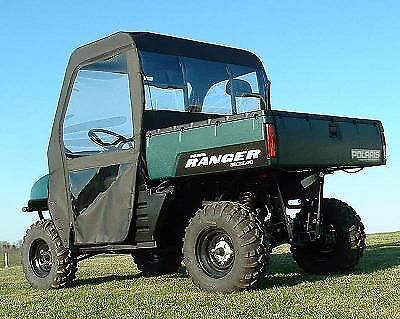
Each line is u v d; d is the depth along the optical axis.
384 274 7.86
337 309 5.54
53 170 9.10
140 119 8.01
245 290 6.86
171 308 6.12
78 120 8.77
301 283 7.39
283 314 5.43
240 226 6.82
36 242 9.39
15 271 14.18
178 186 7.77
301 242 7.89
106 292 7.82
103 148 8.41
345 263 8.25
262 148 6.69
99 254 9.26
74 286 9.07
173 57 8.56
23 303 7.26
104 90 8.48
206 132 7.15
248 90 9.32
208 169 7.10
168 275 9.81
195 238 7.18
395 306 5.57
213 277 7.04
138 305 6.46
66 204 8.92
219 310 5.82
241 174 7.33
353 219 8.24
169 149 7.52
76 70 8.91
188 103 8.56
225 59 9.20
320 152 7.19
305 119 7.12
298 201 8.01
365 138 7.82
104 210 8.38
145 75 8.17
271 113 6.76
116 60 8.41
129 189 8.03
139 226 8.05
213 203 7.20
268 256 6.87
